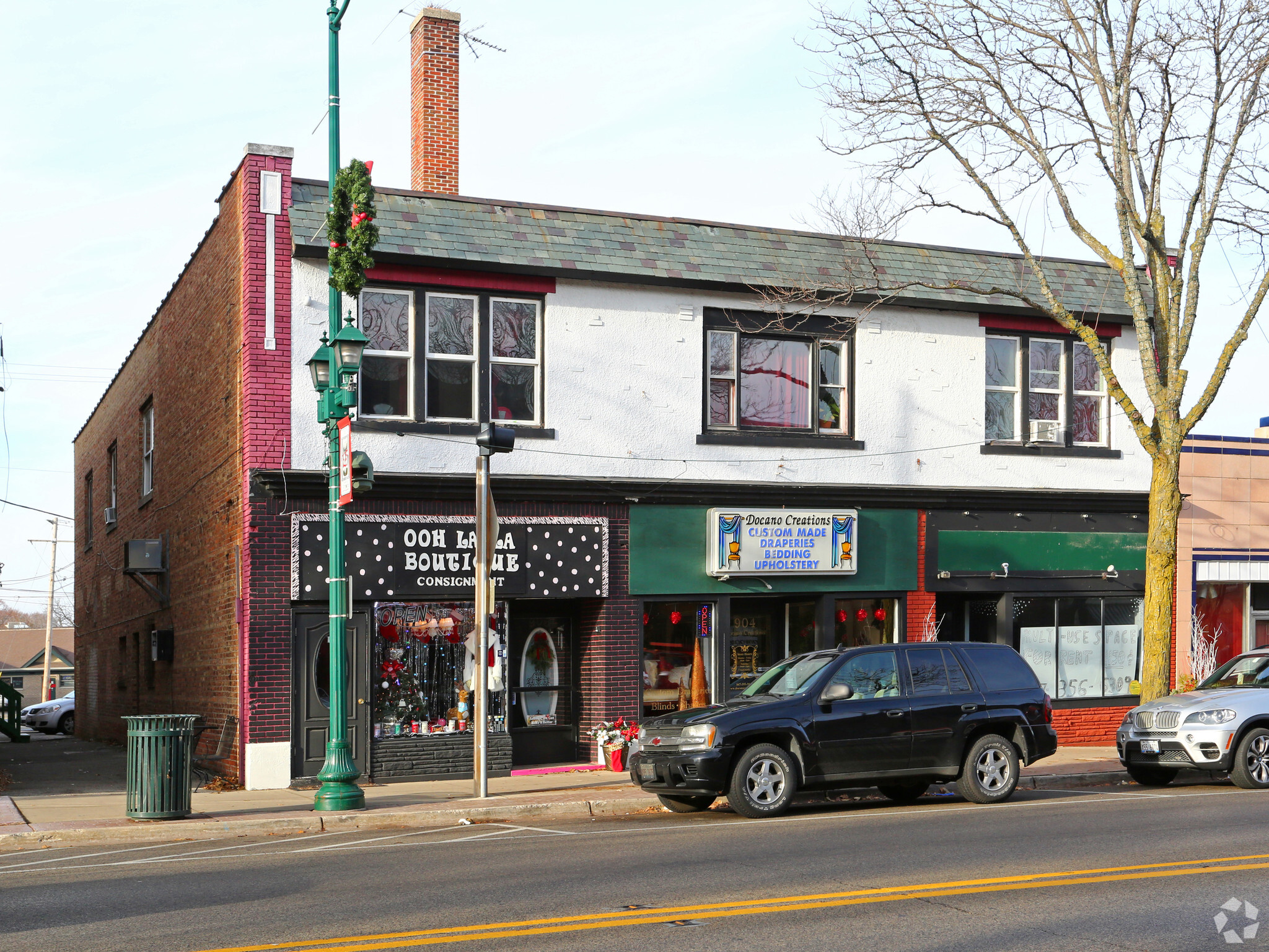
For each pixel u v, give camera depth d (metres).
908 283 19.41
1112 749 21.16
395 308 17.73
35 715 38.41
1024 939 7.45
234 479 17.41
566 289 18.55
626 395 18.81
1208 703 15.98
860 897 8.66
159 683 23.67
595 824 13.48
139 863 10.91
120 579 28.41
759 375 19.95
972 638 21.58
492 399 18.17
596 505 18.56
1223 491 23.06
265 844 12.14
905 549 20.48
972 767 14.37
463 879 9.68
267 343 16.80
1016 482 21.41
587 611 18.84
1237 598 23.31
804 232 20.39
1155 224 19.06
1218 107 18.47
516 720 18.69
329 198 14.50
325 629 16.92
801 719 13.70
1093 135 19.03
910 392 20.77
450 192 21.22
